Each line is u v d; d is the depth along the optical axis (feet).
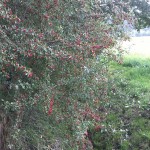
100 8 15.23
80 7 14.12
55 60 12.16
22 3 12.48
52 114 13.96
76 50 12.51
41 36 11.66
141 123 19.72
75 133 13.93
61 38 12.65
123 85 22.08
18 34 11.34
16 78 11.94
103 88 15.89
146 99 20.92
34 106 13.12
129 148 18.78
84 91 14.15
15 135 12.79
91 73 14.24
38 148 14.14
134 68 25.35
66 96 13.91
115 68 25.12
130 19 15.39
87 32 13.92
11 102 12.00
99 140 19.40
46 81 12.90
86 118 14.85
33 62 12.38
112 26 15.37
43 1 12.60
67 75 13.58
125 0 20.16
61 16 13.51
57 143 14.70
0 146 13.76
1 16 10.94
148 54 30.66
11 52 11.27
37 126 14.39
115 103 20.08
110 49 15.92
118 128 19.58
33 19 12.85
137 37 38.99
